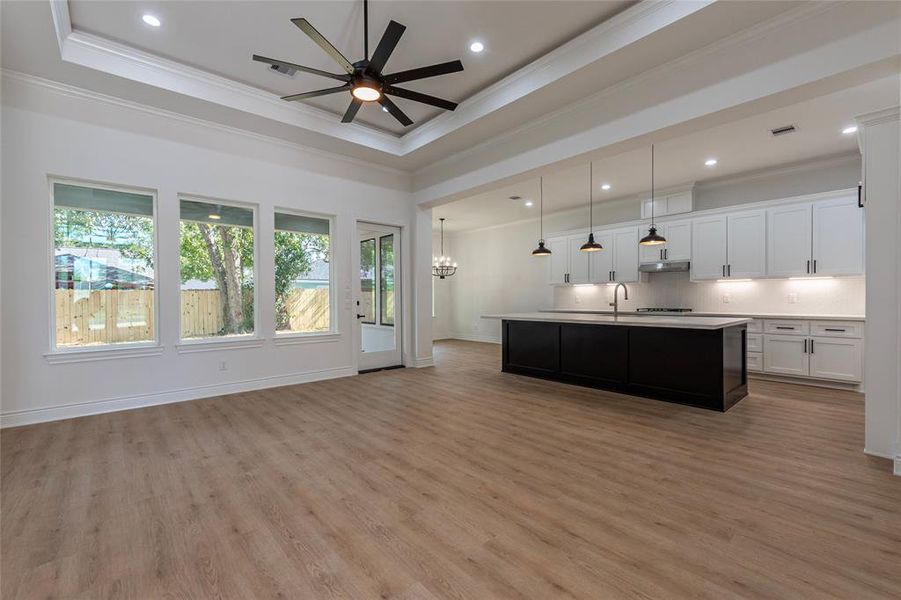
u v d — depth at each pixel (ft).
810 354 16.43
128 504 7.23
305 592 5.10
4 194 11.39
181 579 5.33
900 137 8.66
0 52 10.43
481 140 16.17
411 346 21.25
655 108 11.27
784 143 15.49
